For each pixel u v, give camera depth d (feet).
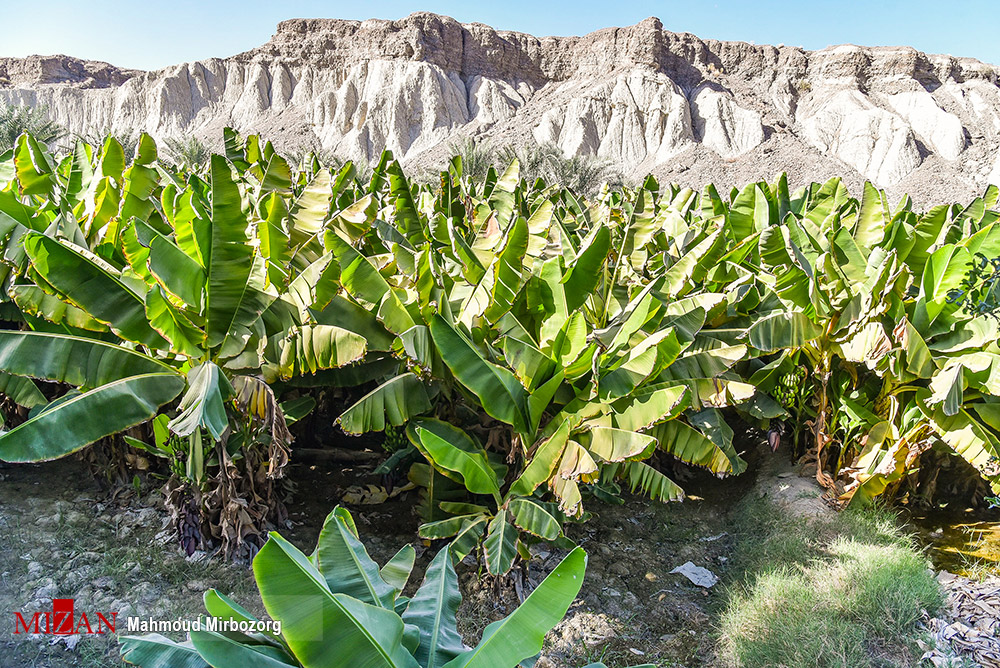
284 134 255.09
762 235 22.53
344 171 25.90
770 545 18.30
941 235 21.31
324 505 20.75
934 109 250.57
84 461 22.72
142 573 16.29
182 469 16.53
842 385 21.31
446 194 30.48
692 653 14.83
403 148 244.83
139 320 14.10
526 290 16.97
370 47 269.85
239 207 14.12
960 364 17.10
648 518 21.50
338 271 14.93
